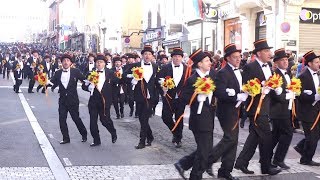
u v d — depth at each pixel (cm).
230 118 705
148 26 4003
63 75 1007
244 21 2320
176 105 970
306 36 2084
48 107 1678
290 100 793
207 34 2739
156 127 1302
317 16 2095
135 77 942
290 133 805
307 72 836
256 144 767
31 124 1277
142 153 934
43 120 1358
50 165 810
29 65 2406
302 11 2072
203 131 663
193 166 671
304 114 833
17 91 2230
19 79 2217
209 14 2480
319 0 2089
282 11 2033
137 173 766
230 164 716
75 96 1018
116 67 1484
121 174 757
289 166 833
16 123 1289
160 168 805
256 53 762
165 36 3494
